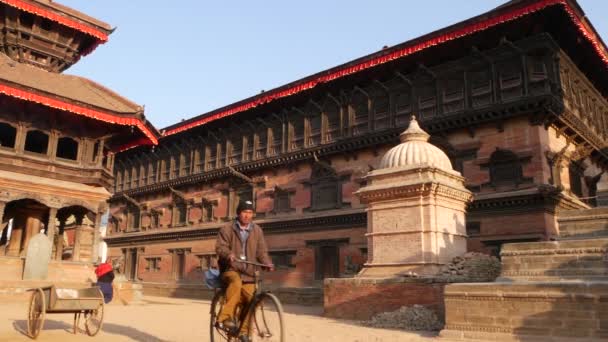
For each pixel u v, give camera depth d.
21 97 22.05
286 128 34.38
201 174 39.72
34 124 23.81
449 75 26.47
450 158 26.12
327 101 32.19
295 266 31.77
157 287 41.50
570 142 25.97
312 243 31.05
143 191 45.78
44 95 22.73
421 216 15.05
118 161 50.66
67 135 25.03
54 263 22.88
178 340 9.84
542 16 23.02
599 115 30.91
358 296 15.45
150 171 46.34
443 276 13.77
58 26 31.66
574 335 9.22
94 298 10.30
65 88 26.02
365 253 28.03
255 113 36.59
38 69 27.95
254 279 6.96
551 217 22.58
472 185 24.67
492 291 10.30
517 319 9.91
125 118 25.44
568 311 9.38
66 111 24.25
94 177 25.20
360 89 30.09
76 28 31.89
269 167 34.88
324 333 11.75
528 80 23.58
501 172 23.89
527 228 22.23
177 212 42.97
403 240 15.35
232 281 6.76
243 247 6.98
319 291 29.06
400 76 27.95
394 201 15.82
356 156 30.12
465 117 24.86
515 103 23.23
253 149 36.47
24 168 22.86
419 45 26.39
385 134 27.84
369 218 16.52
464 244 16.30
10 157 22.58
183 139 43.16
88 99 25.53
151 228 45.09
